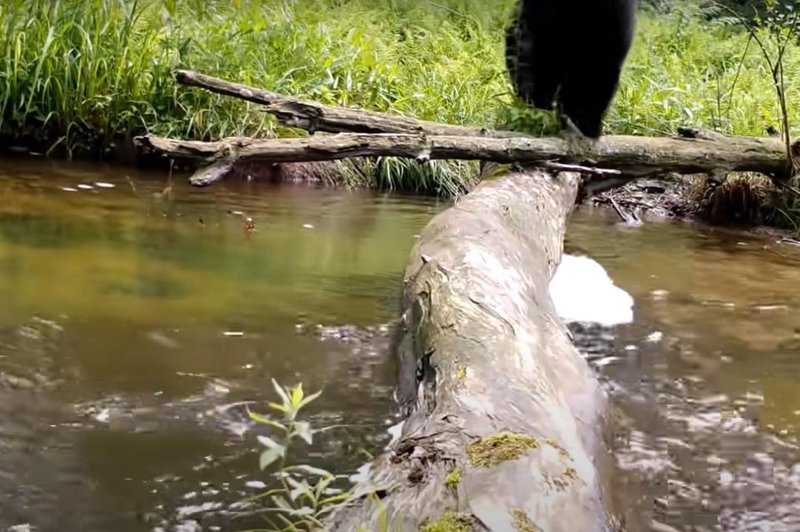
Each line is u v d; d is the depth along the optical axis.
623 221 5.98
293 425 1.71
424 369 2.43
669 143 4.89
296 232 4.73
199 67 6.86
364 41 8.11
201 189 5.66
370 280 3.86
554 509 1.60
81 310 3.10
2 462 2.06
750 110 7.50
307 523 1.73
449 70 8.00
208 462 2.13
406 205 5.94
